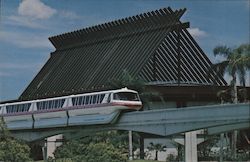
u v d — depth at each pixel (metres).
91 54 96.38
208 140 70.12
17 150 54.19
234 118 44.75
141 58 82.88
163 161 67.00
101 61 91.44
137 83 70.19
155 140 75.94
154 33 85.81
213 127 47.81
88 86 88.19
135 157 68.50
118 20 93.12
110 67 87.38
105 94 57.78
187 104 83.56
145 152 75.44
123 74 75.06
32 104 70.75
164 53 85.94
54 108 65.88
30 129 71.56
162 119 51.78
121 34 92.62
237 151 71.69
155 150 75.62
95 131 61.09
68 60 102.38
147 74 83.19
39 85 105.44
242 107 44.19
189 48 88.69
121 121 56.97
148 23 88.06
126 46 88.31
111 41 94.06
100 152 50.91
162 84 81.94
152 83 82.19
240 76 69.12
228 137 72.94
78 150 55.00
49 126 67.06
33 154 73.38
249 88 77.00
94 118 59.19
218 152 72.25
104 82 85.31
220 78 88.81
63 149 57.28
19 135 74.44
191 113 48.66
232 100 72.06
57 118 65.50
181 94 81.94
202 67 90.12
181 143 60.47
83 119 60.94
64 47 107.31
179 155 68.44
